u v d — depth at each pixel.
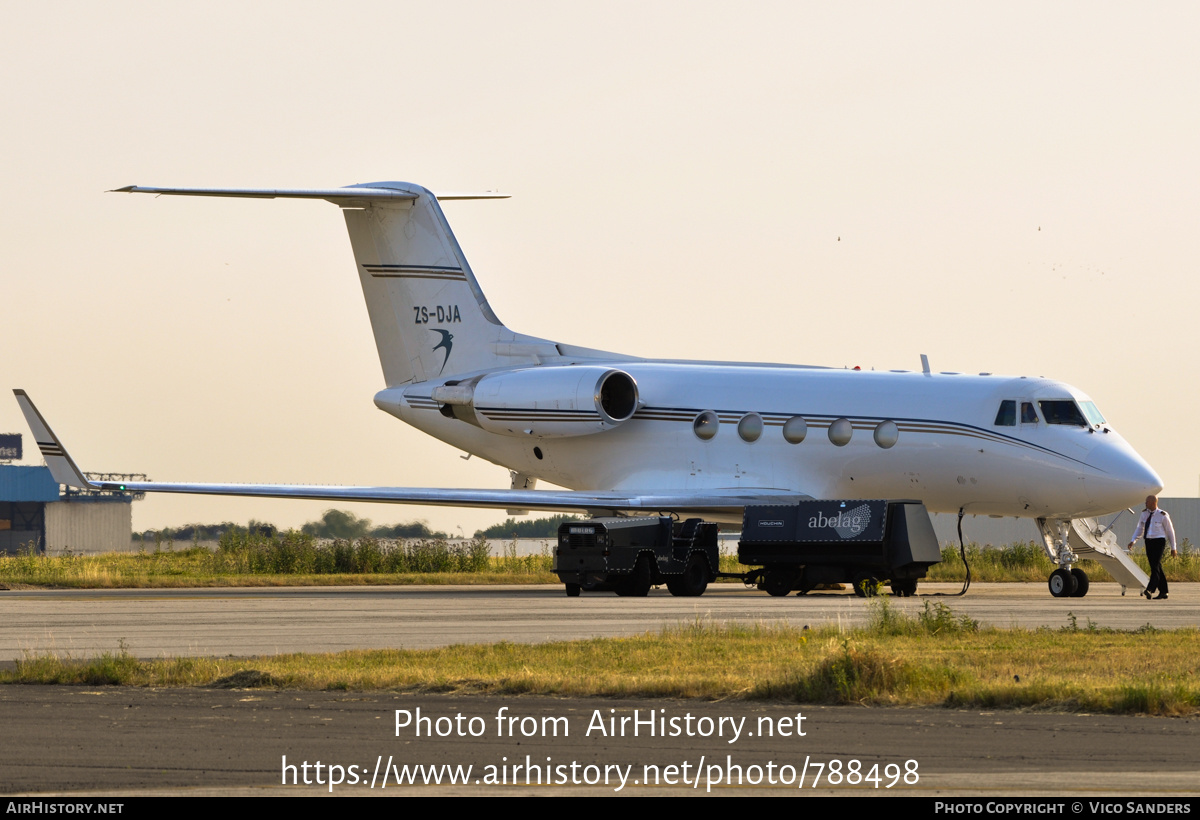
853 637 70.81
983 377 129.00
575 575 116.62
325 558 174.62
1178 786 35.97
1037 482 122.31
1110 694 48.88
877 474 129.88
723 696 51.72
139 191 138.38
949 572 163.00
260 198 147.38
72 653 69.00
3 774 37.91
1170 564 165.62
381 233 163.00
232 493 135.88
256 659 63.72
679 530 121.88
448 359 160.62
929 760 39.66
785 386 137.25
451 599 114.88
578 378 144.25
